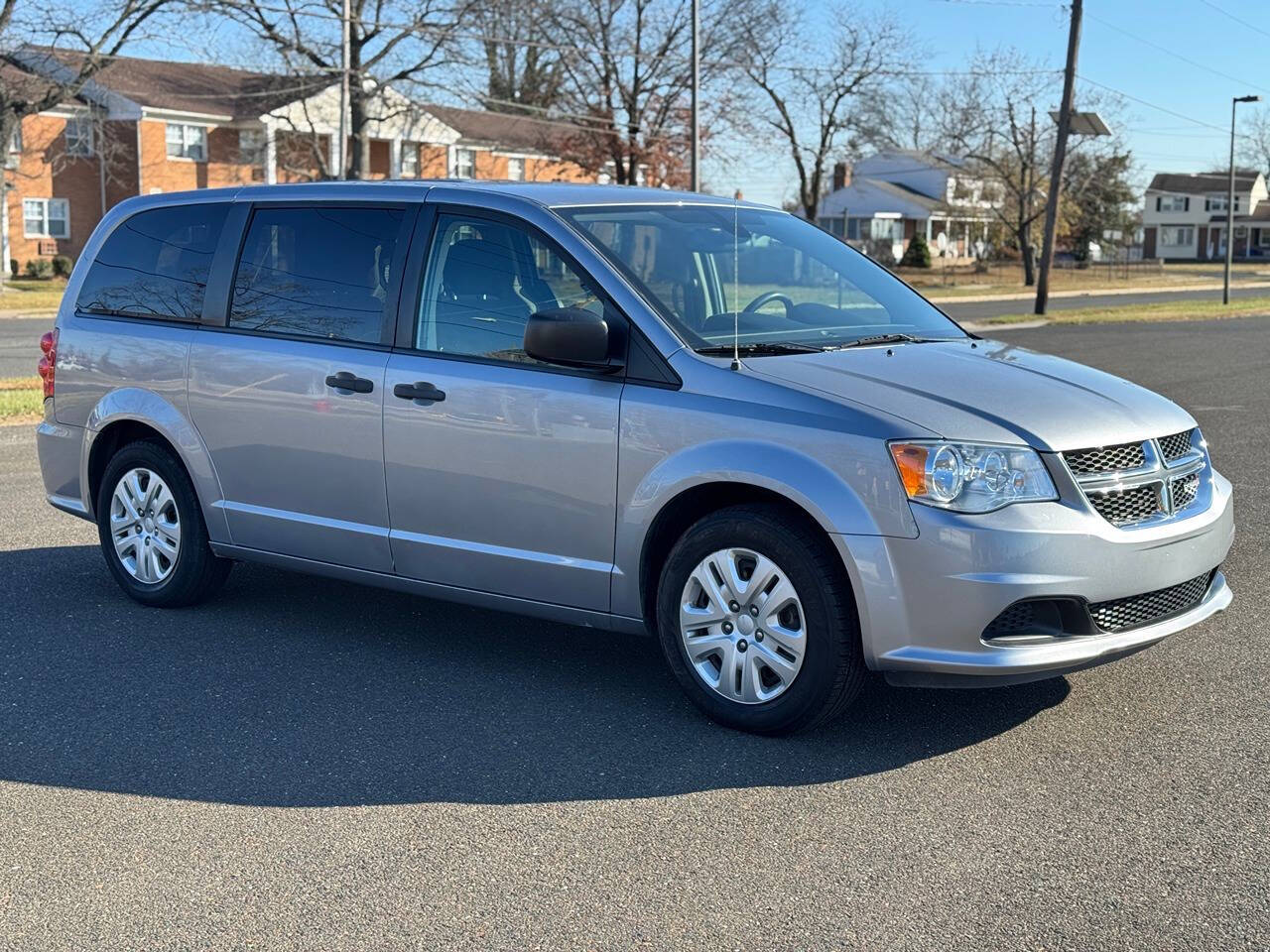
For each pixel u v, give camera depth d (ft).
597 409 15.43
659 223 17.24
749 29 163.22
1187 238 385.29
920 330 17.52
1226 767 13.76
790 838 12.20
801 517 14.33
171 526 20.12
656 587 15.87
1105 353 67.15
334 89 173.47
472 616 20.03
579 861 11.80
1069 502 13.66
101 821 12.78
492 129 205.46
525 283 16.42
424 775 13.83
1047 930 10.43
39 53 146.72
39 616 20.02
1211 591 15.61
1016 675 13.60
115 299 20.86
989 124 210.18
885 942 10.28
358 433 17.52
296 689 16.63
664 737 14.87
